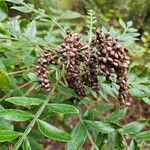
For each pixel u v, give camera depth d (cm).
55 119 55
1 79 35
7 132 29
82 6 82
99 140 36
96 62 35
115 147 36
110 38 35
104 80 40
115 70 36
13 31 43
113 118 37
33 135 47
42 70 36
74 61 35
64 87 37
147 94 40
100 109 39
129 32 46
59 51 36
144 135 37
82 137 34
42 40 44
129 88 40
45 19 44
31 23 43
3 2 42
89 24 47
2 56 56
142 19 116
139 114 106
